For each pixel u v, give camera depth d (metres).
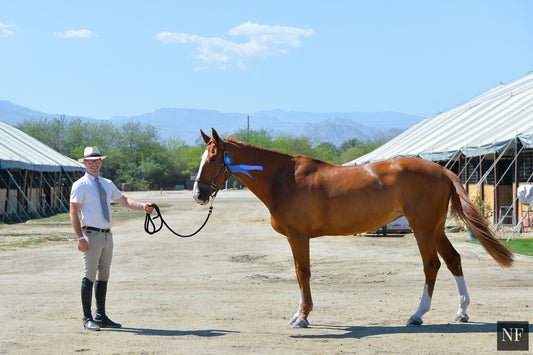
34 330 6.93
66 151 101.69
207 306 8.55
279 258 14.69
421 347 5.83
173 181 102.50
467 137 26.59
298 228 7.31
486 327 6.75
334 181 7.27
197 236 20.95
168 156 104.19
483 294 9.20
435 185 7.02
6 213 30.44
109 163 99.00
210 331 6.82
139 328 7.04
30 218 30.97
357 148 120.31
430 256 7.00
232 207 42.47
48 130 101.94
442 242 7.25
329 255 15.08
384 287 10.20
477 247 15.98
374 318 7.49
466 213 6.88
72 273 12.35
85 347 6.05
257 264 13.66
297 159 7.60
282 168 7.56
